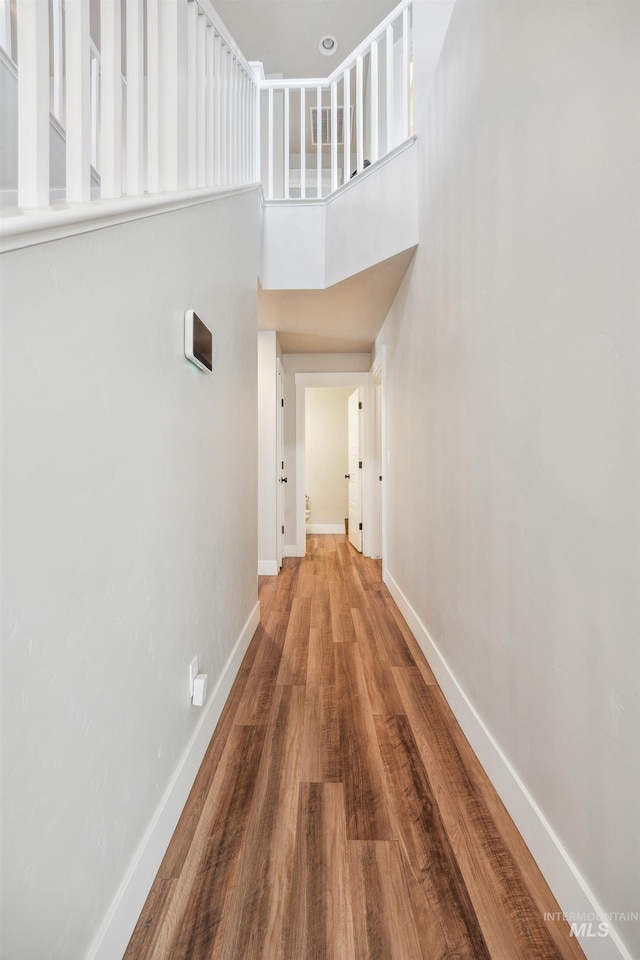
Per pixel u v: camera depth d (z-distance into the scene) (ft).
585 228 2.83
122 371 2.85
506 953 2.80
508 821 3.85
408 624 8.73
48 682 2.04
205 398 4.90
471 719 4.91
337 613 9.54
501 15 4.02
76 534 2.28
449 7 6.05
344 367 15.76
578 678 2.91
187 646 4.20
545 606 3.34
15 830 1.80
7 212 1.90
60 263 2.15
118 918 2.68
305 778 4.40
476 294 4.78
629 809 2.44
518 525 3.79
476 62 4.68
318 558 15.46
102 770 2.55
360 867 3.40
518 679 3.78
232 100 7.07
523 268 3.68
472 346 4.93
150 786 3.27
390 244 8.07
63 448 2.17
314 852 3.53
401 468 9.62
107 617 2.62
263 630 8.52
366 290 9.78
